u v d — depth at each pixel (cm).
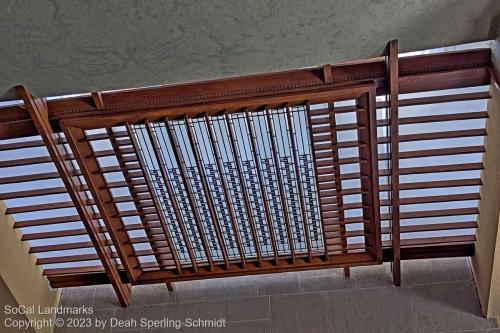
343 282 715
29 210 637
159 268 700
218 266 693
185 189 603
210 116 543
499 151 533
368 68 519
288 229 642
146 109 531
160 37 432
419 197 639
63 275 725
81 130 547
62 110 535
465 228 672
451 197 636
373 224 637
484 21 454
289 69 483
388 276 712
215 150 567
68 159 571
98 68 460
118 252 658
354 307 699
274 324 700
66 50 437
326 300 707
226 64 470
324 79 518
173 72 474
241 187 598
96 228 635
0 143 579
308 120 543
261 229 654
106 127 545
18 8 392
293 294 715
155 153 567
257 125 553
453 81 527
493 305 660
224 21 424
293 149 567
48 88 487
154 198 607
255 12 419
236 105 531
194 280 730
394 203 602
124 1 396
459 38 472
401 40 464
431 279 706
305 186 609
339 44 459
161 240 668
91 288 748
